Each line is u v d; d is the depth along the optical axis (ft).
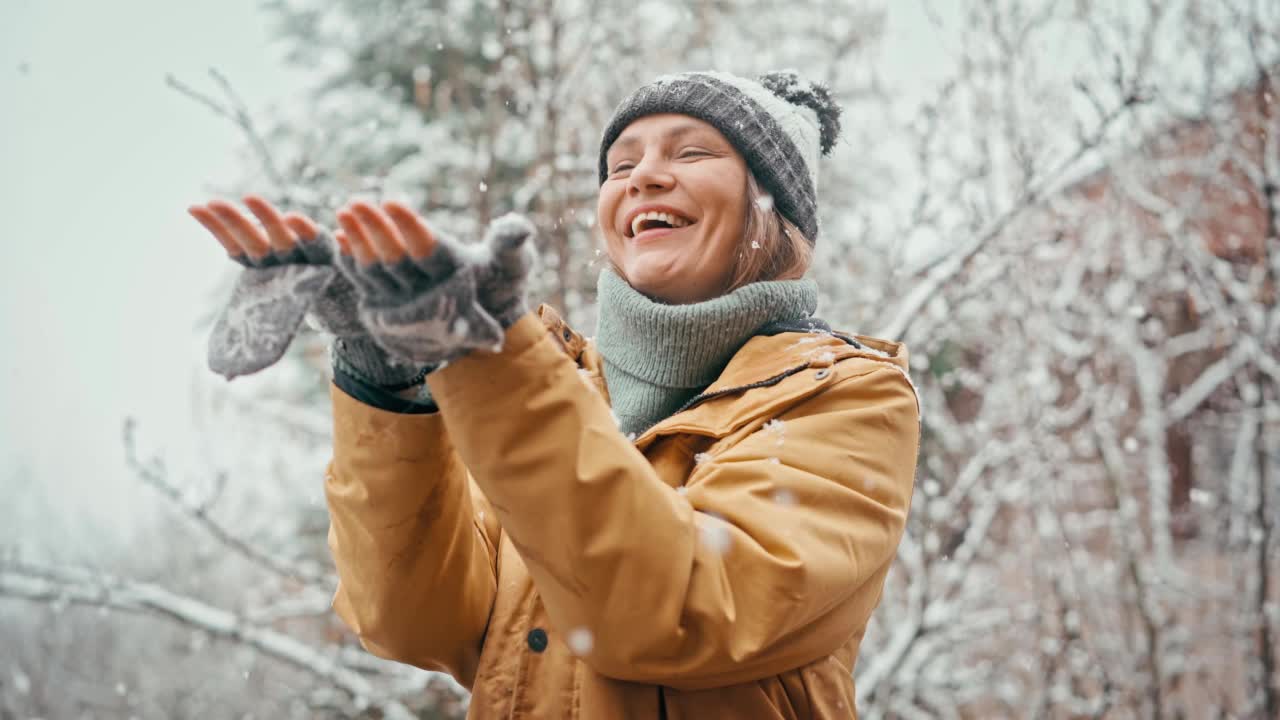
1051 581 14.98
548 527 3.70
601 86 17.51
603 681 4.36
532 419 3.65
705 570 3.94
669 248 5.46
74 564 15.85
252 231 3.42
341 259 3.33
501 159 16.98
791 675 4.54
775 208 5.76
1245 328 17.22
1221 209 20.16
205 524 13.33
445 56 20.94
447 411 3.72
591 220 6.02
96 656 28.35
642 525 3.74
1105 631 16.28
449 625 4.66
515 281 3.50
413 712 16.11
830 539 4.19
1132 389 20.83
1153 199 17.30
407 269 3.23
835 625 4.44
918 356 15.07
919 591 13.79
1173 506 25.09
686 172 5.49
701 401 4.98
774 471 4.30
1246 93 17.61
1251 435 18.12
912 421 4.94
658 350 5.18
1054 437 15.58
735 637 3.92
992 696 18.21
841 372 4.81
